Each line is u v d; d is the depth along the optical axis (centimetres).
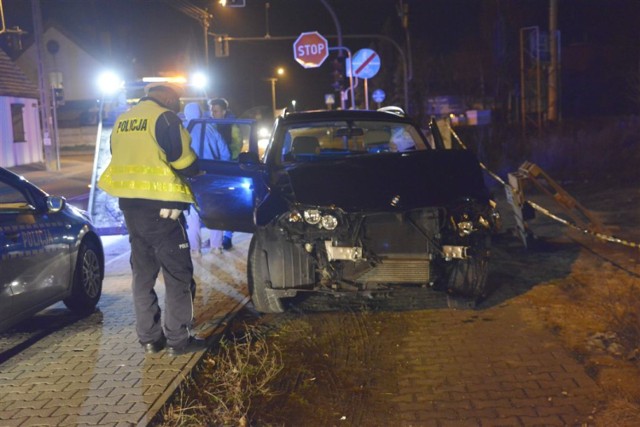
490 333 583
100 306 719
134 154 516
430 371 510
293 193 605
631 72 2717
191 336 555
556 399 454
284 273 618
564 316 616
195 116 1024
